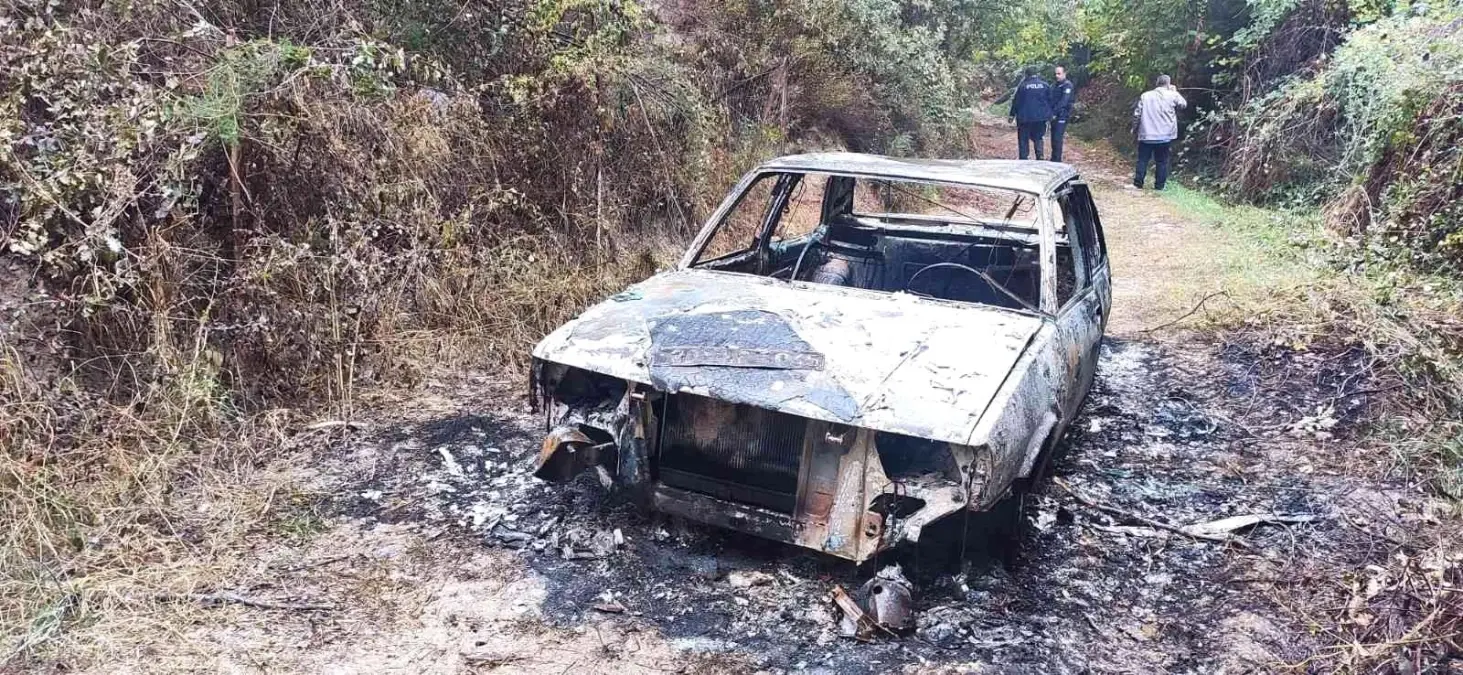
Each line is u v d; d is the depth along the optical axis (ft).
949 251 17.24
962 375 11.03
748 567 11.96
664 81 25.30
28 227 13.94
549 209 23.09
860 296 13.57
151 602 10.73
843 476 10.68
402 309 18.97
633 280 22.29
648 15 26.86
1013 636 10.81
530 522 12.87
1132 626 11.27
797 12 34.73
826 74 36.70
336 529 12.62
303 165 17.30
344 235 17.72
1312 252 28.89
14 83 14.57
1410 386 17.83
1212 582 12.31
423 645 10.28
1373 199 30.09
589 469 14.05
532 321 20.06
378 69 18.58
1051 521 13.53
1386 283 23.26
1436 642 10.96
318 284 17.16
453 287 19.80
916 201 24.90
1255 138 41.24
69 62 14.76
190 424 14.48
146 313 14.82
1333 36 43.86
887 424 10.15
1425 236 25.05
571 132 23.03
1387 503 14.64
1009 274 16.22
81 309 14.26
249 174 16.88
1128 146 56.39
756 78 33.14
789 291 13.78
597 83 23.17
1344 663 10.61
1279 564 12.79
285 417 15.42
